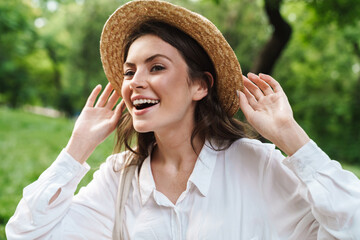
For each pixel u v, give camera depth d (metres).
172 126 1.64
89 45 18.11
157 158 1.78
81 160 1.74
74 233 1.69
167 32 1.59
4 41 14.99
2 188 5.92
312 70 19.27
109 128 1.80
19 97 26.91
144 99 1.55
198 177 1.59
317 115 19.58
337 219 1.34
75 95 27.84
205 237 1.50
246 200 1.58
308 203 1.50
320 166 1.42
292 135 1.46
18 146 9.70
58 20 23.31
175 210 1.56
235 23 12.12
